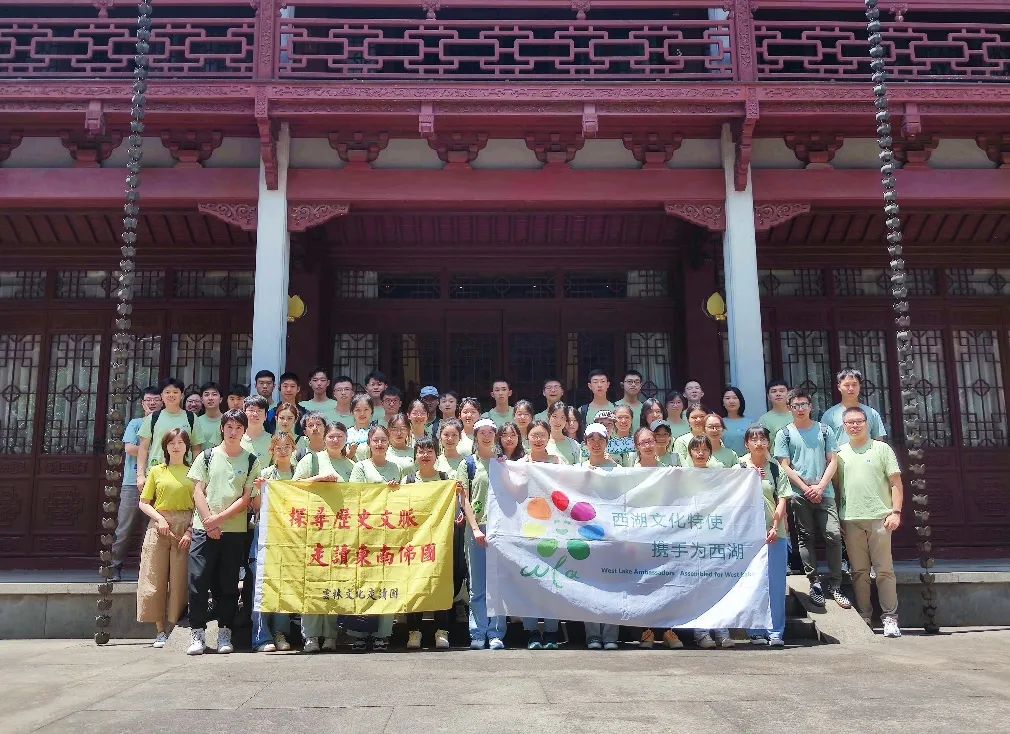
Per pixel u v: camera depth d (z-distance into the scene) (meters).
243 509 6.25
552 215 9.90
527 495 6.38
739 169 8.74
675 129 8.83
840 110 8.44
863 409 7.19
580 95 8.33
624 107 8.41
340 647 6.27
